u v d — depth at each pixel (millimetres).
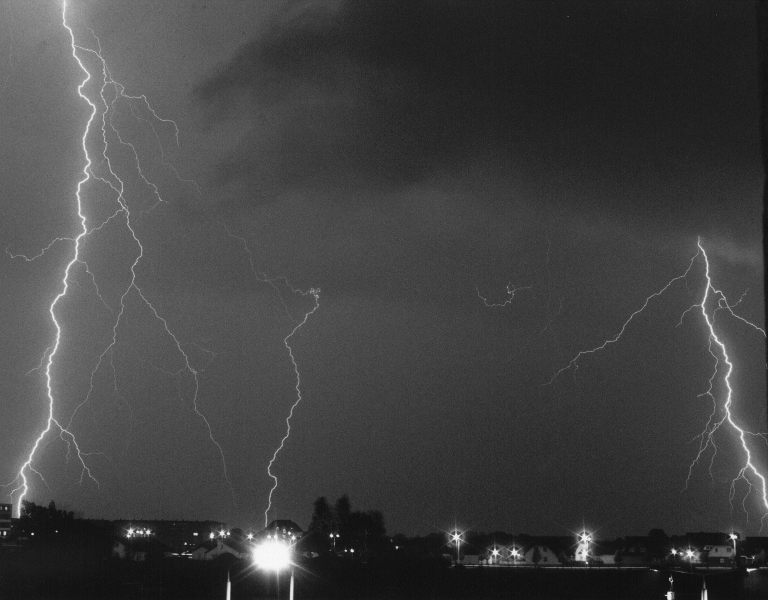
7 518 80562
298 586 64062
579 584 68625
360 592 61531
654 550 118438
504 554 116438
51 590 58500
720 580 68438
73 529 80875
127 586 61156
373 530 113312
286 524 103125
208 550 94688
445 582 68750
